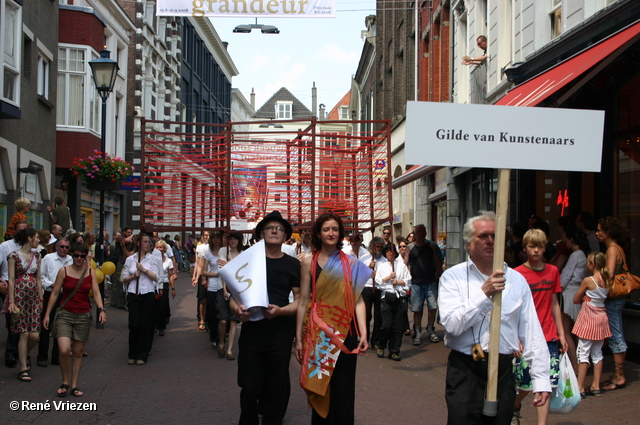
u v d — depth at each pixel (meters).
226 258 10.32
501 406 3.94
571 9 10.88
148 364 9.69
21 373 8.05
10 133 15.36
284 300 5.58
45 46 17.81
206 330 13.35
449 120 3.79
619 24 8.81
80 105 21.22
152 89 34.34
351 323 5.18
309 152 10.85
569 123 3.91
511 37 14.07
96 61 14.09
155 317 10.05
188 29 43.59
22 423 6.31
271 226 5.63
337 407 5.06
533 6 12.38
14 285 8.09
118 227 28.98
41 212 17.95
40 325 8.61
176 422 6.50
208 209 10.80
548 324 5.88
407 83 25.36
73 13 21.09
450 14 19.44
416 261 11.79
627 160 9.91
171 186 10.64
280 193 10.91
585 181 10.91
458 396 3.98
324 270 5.17
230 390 7.96
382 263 10.31
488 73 15.23
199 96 47.31
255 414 5.44
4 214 15.41
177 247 32.53
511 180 13.44
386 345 11.36
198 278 13.48
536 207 12.80
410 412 6.91
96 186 17.20
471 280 4.05
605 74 10.05
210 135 10.62
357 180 10.97
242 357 5.45
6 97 14.74
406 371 9.23
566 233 8.18
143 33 31.30
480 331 3.99
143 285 9.75
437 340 11.98
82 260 7.56
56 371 8.82
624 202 9.98
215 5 12.32
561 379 5.68
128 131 30.14
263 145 10.86
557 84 8.48
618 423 6.32
